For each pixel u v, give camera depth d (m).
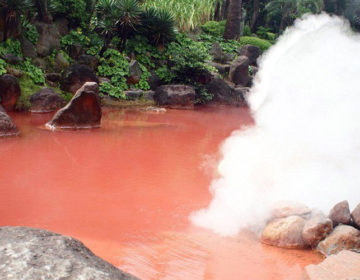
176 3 18.84
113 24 13.89
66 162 5.89
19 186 4.67
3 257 1.35
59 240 1.50
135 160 6.29
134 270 2.82
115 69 13.52
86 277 1.33
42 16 12.33
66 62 12.48
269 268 3.00
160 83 14.83
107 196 4.52
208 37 19.19
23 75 10.90
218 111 13.73
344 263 2.74
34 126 8.45
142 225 3.72
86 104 8.58
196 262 3.02
